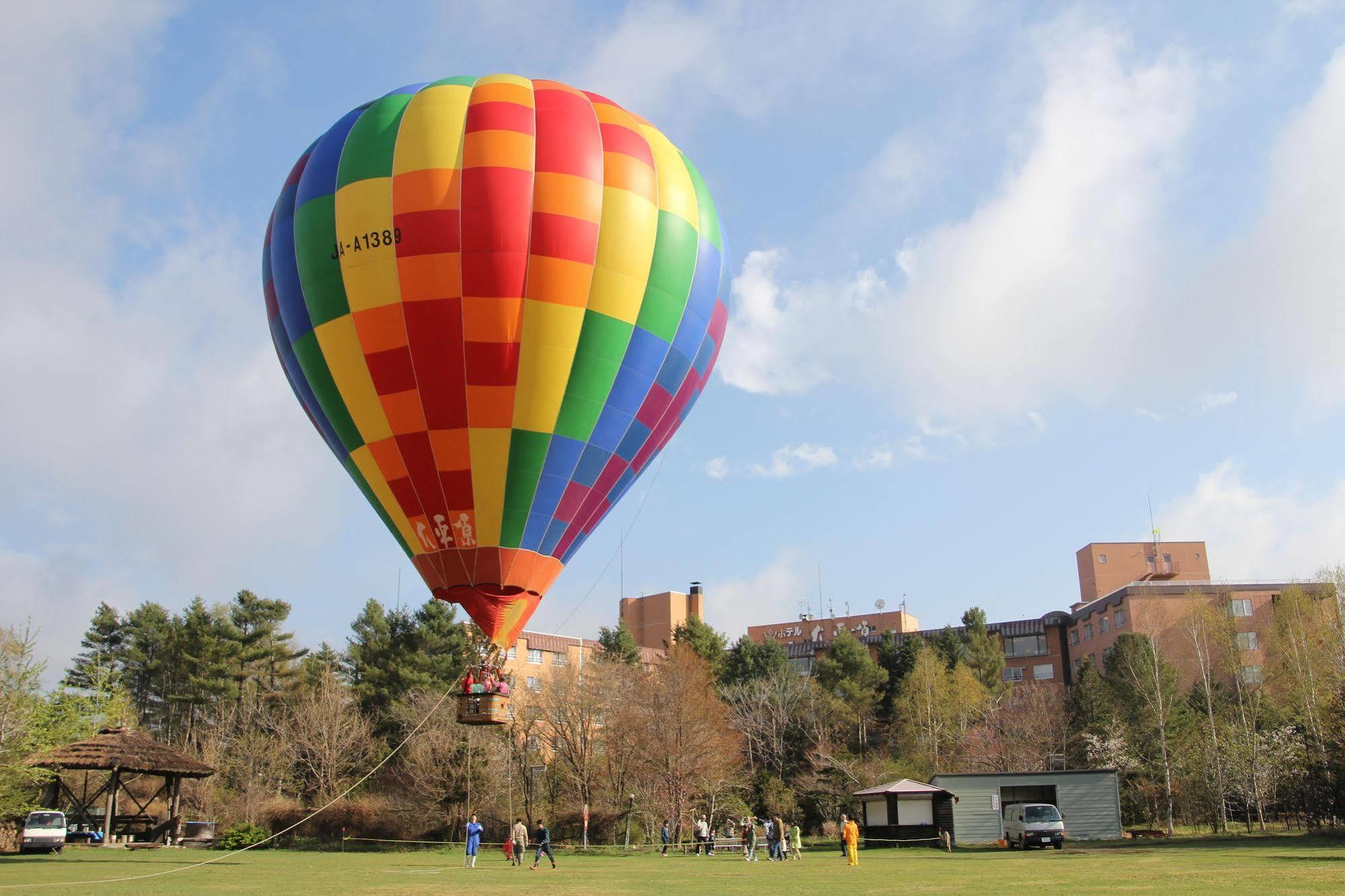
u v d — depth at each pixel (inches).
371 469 983.6
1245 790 2137.1
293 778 2652.6
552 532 992.2
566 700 2353.6
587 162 979.3
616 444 1009.5
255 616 3329.2
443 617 2982.3
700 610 4249.5
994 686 3329.2
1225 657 2714.1
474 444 949.8
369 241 942.4
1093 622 3494.1
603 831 2105.1
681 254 1020.5
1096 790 1882.4
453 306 931.3
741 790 2588.6
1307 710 2212.1
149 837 1828.2
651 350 1003.3
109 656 3437.5
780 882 985.5
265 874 1141.7
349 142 989.8
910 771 2632.9
